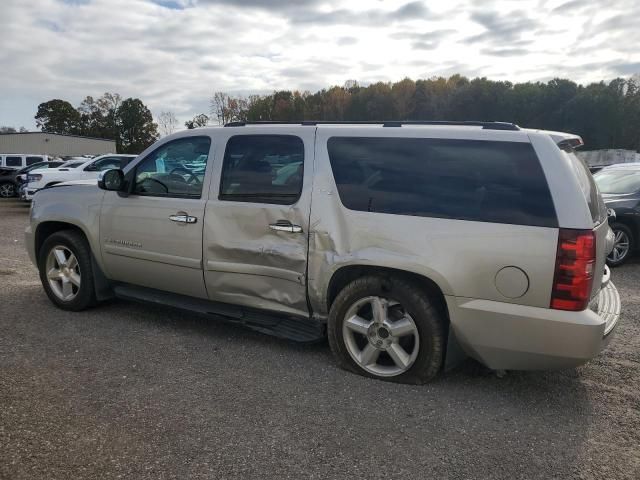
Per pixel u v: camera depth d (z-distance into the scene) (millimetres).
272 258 3977
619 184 8898
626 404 3461
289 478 2609
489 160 3389
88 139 69125
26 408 3244
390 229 3545
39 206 5391
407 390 3584
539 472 2699
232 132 4301
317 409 3305
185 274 4449
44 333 4621
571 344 3104
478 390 3611
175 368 3904
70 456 2748
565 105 75125
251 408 3303
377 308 3662
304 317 4031
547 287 3133
